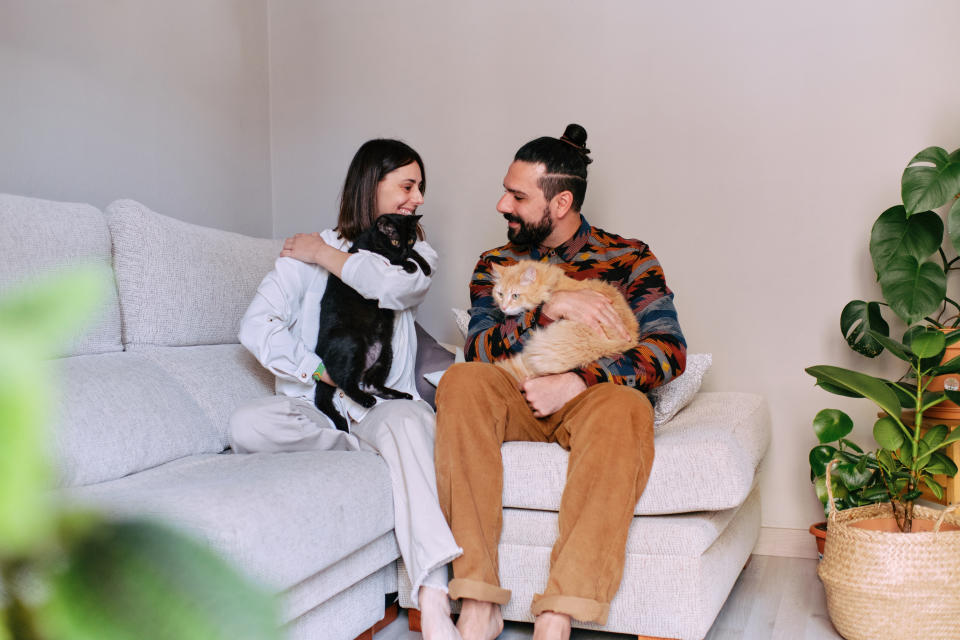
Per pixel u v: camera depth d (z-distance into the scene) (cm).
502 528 178
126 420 176
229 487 138
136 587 17
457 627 165
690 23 265
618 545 158
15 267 172
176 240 219
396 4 304
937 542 165
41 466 16
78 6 232
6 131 210
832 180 251
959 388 200
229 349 227
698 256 265
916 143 243
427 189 299
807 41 253
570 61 280
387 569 183
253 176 312
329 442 189
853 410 249
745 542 211
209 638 18
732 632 183
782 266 257
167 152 267
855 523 191
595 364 185
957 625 166
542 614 155
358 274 196
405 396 205
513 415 186
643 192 271
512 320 203
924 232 218
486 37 291
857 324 241
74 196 231
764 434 217
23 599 17
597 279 211
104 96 241
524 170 210
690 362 219
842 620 174
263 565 128
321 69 315
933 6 241
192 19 279
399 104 304
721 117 262
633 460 163
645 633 168
